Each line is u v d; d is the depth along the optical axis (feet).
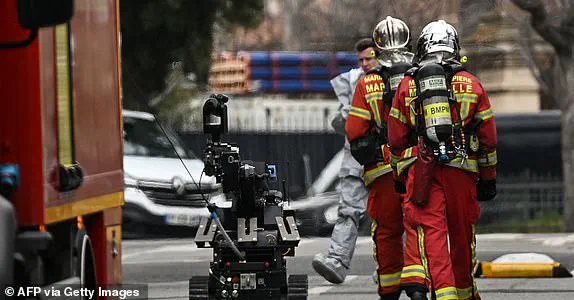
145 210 132.36
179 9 195.31
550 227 169.48
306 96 278.87
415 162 63.31
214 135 64.69
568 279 90.33
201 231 65.26
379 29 70.08
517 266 90.74
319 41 276.62
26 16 46.09
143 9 193.98
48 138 49.34
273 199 66.33
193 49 198.39
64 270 52.44
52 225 51.26
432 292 62.23
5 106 48.32
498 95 264.31
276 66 278.46
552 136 200.34
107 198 58.75
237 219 65.26
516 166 200.85
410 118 63.41
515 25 195.11
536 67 198.70
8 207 44.96
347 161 84.02
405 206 63.82
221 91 273.13
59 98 51.11
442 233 62.75
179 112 220.02
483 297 82.07
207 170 64.28
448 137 62.28
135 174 133.18
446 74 63.62
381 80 69.31
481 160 64.08
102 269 58.75
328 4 308.40
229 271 64.90
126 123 142.72
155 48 196.95
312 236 151.74
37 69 48.37
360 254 107.76
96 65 57.57
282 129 242.17
